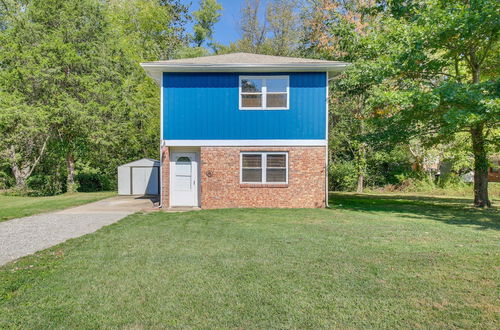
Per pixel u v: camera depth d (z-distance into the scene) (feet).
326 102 40.91
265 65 39.34
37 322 10.92
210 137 40.93
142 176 64.13
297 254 18.53
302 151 40.88
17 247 20.93
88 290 13.52
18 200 55.52
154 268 16.21
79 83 64.08
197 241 21.86
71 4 63.67
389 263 16.79
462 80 45.68
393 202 50.26
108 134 65.87
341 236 23.26
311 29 79.41
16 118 57.62
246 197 40.75
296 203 40.73
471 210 39.88
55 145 70.38
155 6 97.81
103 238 22.94
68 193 68.80
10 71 60.75
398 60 40.75
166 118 41.01
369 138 46.01
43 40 61.93
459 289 13.43
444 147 72.13
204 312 11.56
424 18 39.78
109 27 70.44
